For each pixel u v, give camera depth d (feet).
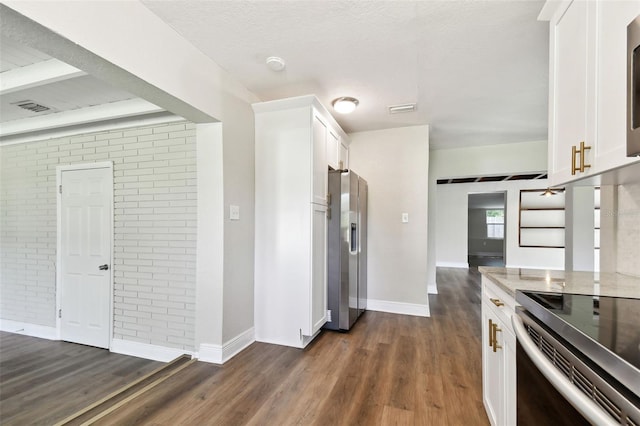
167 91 6.26
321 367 7.60
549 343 2.84
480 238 35.65
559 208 23.67
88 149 9.92
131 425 5.42
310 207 8.78
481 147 15.53
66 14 4.46
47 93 8.30
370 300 13.07
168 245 8.80
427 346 8.98
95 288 9.75
